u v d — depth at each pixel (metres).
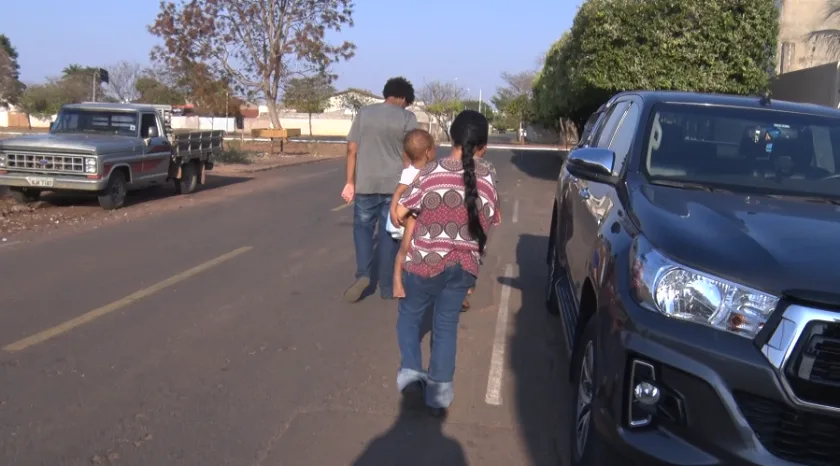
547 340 6.35
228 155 27.30
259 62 38.09
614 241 3.83
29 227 11.54
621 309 3.37
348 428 4.57
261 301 7.33
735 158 4.64
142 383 5.16
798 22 26.61
